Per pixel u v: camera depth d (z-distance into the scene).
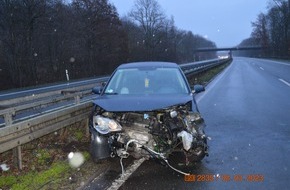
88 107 8.46
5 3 40.66
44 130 6.63
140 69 7.27
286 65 50.97
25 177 5.72
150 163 6.27
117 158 6.55
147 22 98.88
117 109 5.54
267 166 6.01
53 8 49.31
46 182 5.48
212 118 10.64
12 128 5.72
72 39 54.75
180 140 5.66
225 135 8.35
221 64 60.34
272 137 8.05
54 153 7.09
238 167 6.00
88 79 40.97
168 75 7.03
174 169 5.79
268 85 21.39
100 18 62.16
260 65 56.22
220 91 18.52
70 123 7.61
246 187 5.12
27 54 42.12
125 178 5.57
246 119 10.34
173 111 5.62
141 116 5.79
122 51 69.69
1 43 40.72
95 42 60.81
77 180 5.56
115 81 7.00
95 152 5.92
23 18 42.50
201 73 31.08
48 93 12.62
